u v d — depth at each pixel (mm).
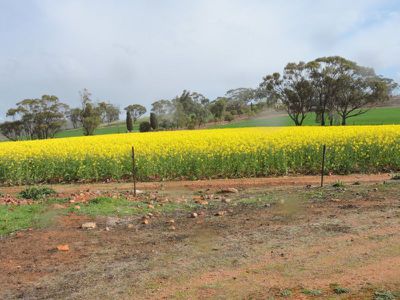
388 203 10539
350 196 11602
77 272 6840
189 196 13109
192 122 78938
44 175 18109
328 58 73000
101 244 8156
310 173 18000
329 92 73875
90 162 17844
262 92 80188
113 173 17469
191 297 5750
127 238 8500
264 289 5891
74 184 17297
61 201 11281
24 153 18641
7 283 6520
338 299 5469
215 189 14672
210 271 6656
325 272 6402
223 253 7441
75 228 9141
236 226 9102
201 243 8047
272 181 16109
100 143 22281
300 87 74375
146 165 17328
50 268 7043
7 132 87750
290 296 5625
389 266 6520
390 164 18578
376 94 71312
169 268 6848
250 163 17516
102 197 11445
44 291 6195
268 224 9141
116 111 113438
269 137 21453
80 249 7895
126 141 23062
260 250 7516
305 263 6805
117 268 6938
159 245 8016
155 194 13344
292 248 7547
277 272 6488
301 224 9023
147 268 6883
